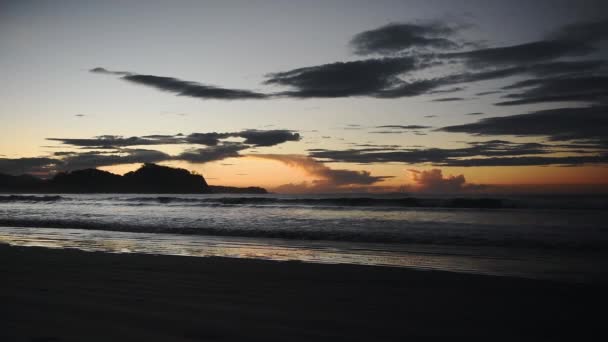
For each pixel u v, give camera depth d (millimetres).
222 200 47625
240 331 3910
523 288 6504
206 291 5789
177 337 3652
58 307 4664
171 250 11773
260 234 16031
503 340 3961
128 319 4203
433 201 34844
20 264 8219
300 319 4426
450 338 3971
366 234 15781
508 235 15312
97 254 9836
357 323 4367
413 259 10422
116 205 45219
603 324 4562
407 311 4969
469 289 6426
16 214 29250
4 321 4070
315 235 15508
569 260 10219
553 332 4258
